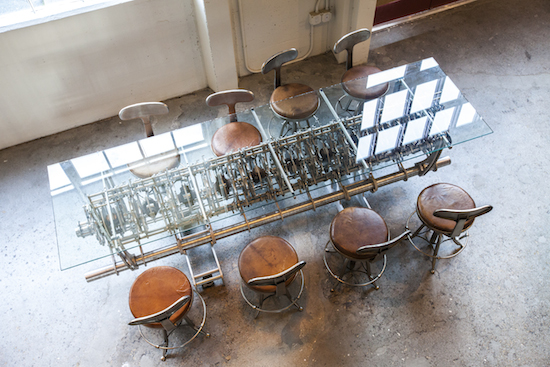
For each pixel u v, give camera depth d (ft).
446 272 10.82
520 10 17.30
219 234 10.25
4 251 11.69
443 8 17.62
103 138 14.21
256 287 9.12
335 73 15.78
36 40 11.96
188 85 15.21
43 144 14.10
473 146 13.19
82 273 11.27
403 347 9.79
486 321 10.05
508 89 14.66
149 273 9.45
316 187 9.64
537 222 11.55
